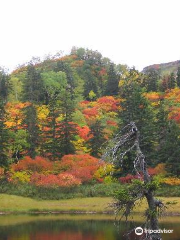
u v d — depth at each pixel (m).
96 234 23.14
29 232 24.34
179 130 42.41
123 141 9.72
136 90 49.03
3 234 23.69
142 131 42.72
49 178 38.50
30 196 38.16
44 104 78.88
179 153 40.06
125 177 39.62
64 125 48.66
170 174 40.00
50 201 37.16
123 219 28.81
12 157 49.75
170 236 21.42
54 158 47.06
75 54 146.12
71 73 108.44
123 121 44.75
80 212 33.91
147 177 9.50
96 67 127.12
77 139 55.72
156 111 67.56
